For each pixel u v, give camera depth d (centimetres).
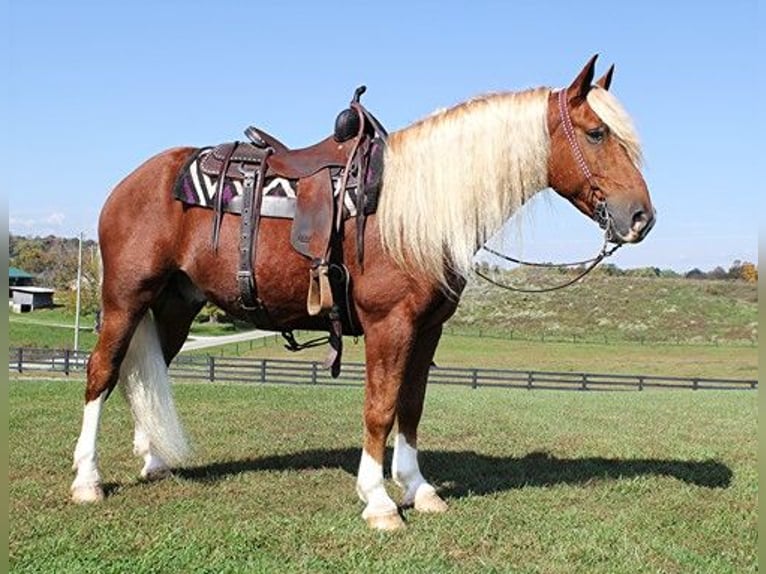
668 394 1510
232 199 484
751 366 3334
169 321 557
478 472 612
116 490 513
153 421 519
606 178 456
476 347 3969
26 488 510
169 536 422
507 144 466
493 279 497
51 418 794
